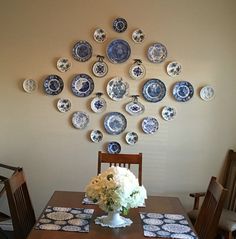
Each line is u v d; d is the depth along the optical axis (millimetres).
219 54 3219
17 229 1927
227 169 3238
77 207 2121
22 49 3250
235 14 3176
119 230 1805
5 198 3379
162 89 3240
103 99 3262
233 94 3246
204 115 3270
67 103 3271
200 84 3246
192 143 3295
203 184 3330
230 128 3277
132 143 3285
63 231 1771
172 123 3277
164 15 3189
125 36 3211
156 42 3209
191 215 2867
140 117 3271
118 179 1811
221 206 1827
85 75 3246
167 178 3322
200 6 3180
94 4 3189
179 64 3225
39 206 3373
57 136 3312
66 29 3219
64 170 3340
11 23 3229
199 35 3205
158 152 3297
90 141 3303
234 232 3021
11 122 3318
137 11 3188
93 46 3223
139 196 1837
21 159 3348
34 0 3205
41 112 3297
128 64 3234
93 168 3324
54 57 3246
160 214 2070
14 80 3279
